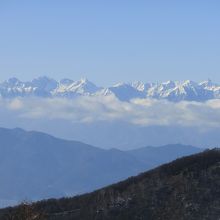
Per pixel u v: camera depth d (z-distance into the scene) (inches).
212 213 4906.5
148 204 5182.1
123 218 5078.7
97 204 5502.0
